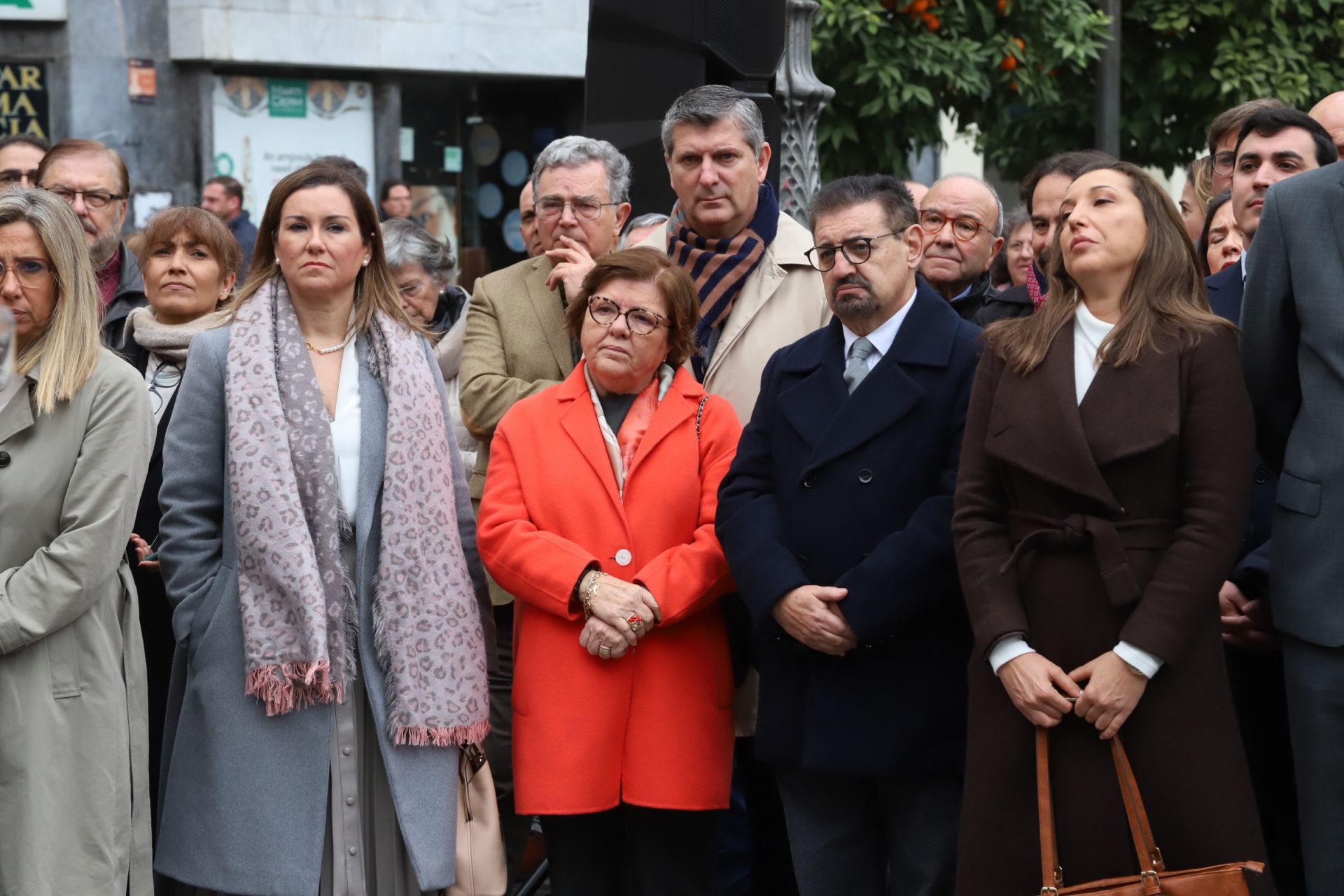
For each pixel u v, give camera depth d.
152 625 4.36
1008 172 10.73
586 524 3.84
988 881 3.27
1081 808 3.20
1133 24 10.09
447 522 3.83
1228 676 3.74
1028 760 3.27
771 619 3.67
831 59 8.90
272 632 3.59
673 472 3.89
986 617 3.28
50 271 3.68
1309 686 3.39
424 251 5.24
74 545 3.58
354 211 3.86
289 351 3.79
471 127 13.86
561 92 13.98
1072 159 5.09
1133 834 3.12
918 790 3.68
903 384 3.67
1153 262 3.31
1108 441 3.21
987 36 9.03
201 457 3.77
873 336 3.78
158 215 4.74
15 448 3.64
